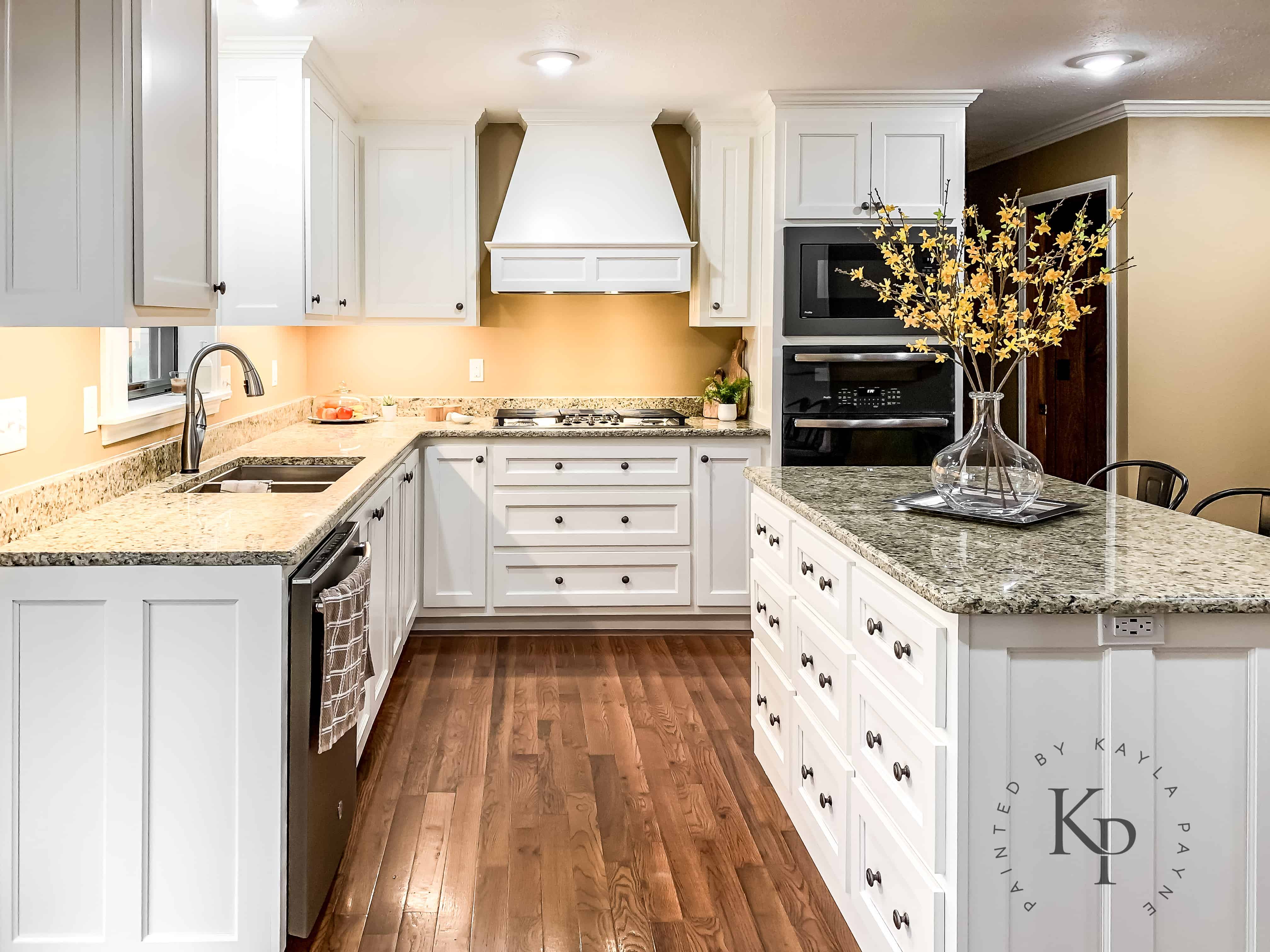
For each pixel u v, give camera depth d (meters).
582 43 3.66
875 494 2.70
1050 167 5.52
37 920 2.08
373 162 4.69
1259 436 5.02
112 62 1.82
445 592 4.64
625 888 2.44
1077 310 2.20
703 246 4.78
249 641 2.07
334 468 3.57
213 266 2.35
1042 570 1.80
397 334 5.17
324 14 3.32
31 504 2.23
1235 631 1.65
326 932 2.25
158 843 2.09
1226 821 1.67
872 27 3.51
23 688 2.05
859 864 2.14
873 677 2.03
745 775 3.10
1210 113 4.78
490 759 3.23
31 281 1.83
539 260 4.67
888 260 2.51
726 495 4.68
